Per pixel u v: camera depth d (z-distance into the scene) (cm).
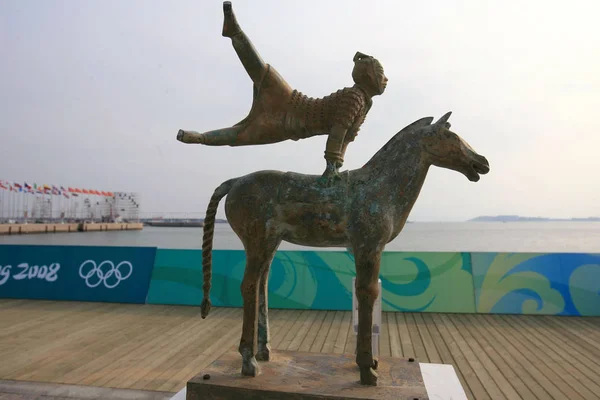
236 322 592
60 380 376
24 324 574
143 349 468
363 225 270
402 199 278
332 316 628
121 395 345
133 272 737
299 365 298
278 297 681
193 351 462
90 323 581
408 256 687
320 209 276
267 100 280
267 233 283
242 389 257
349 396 246
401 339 517
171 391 354
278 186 284
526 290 653
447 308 654
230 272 709
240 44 268
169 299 707
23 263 768
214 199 302
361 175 283
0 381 373
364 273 269
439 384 311
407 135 286
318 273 689
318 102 279
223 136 286
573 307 638
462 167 276
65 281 742
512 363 430
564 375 396
